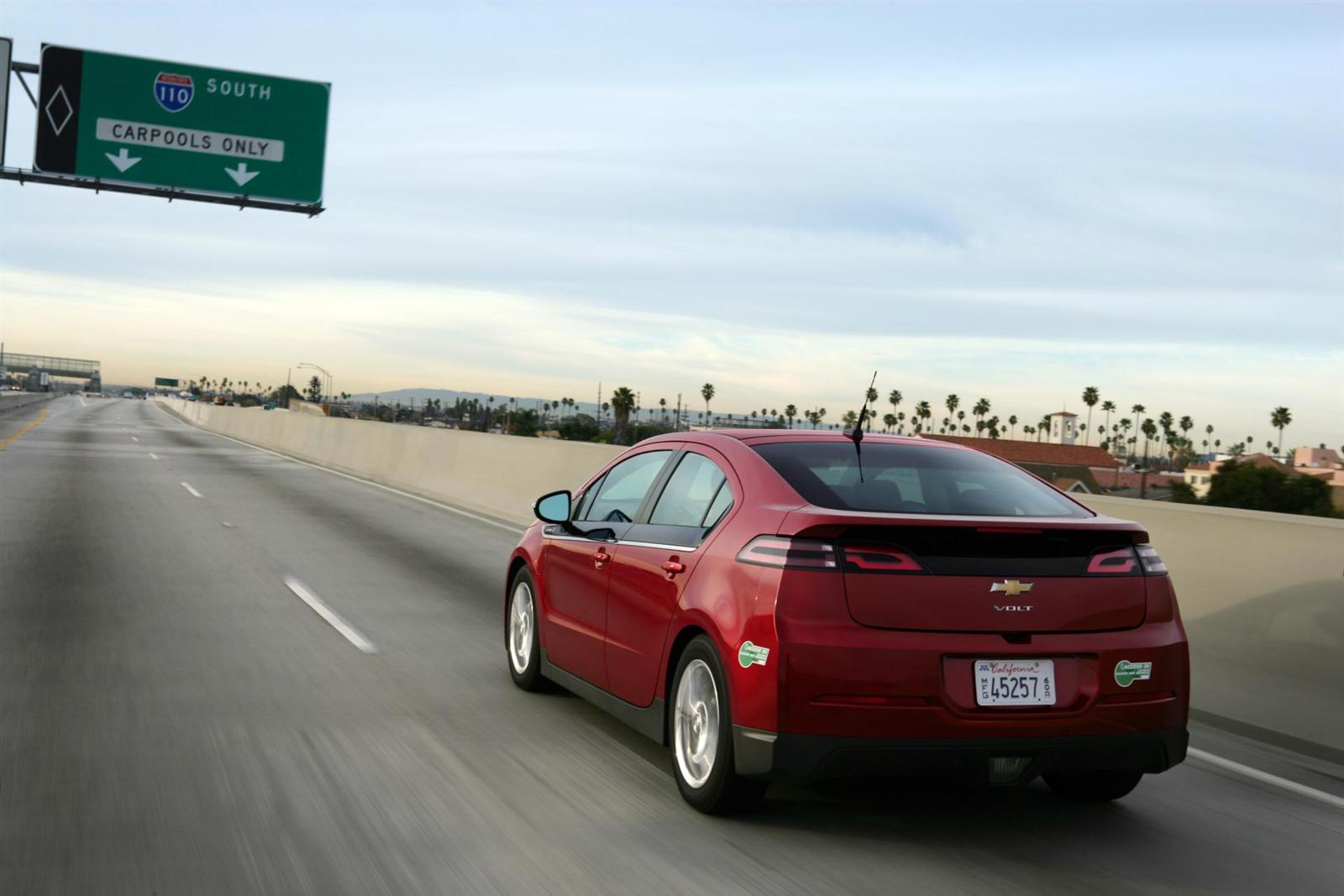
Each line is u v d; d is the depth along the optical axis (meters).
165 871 3.60
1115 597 4.13
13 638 7.10
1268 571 6.57
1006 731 3.92
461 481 20.17
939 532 3.96
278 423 39.62
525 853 3.86
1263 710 6.15
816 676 3.86
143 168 24.95
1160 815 4.59
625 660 5.00
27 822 3.99
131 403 145.88
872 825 4.31
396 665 6.79
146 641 7.17
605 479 5.95
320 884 3.54
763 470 4.55
